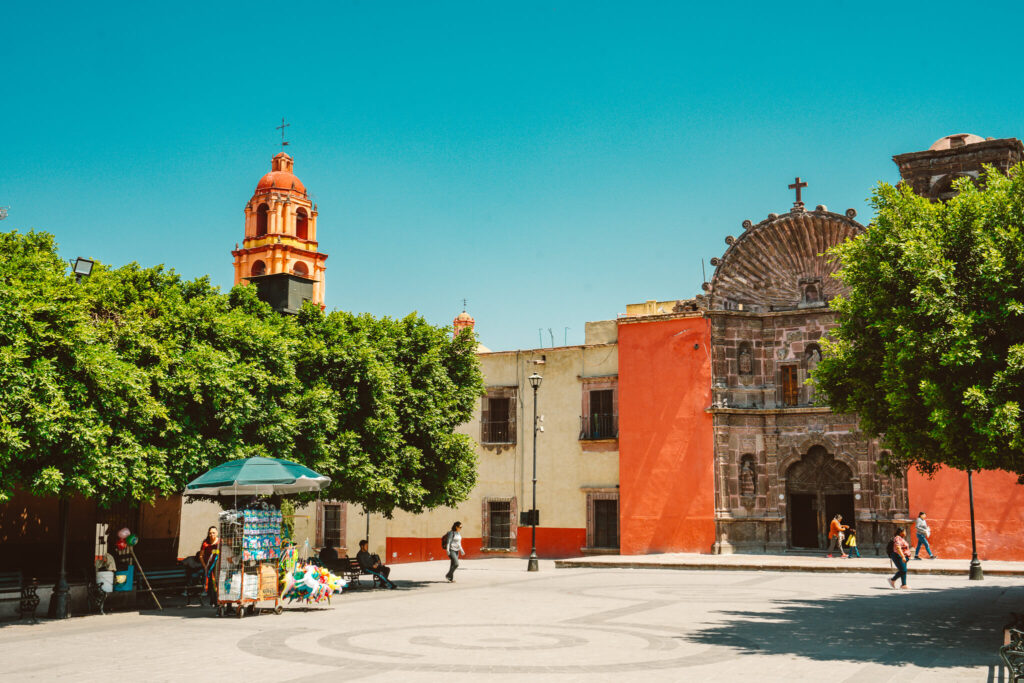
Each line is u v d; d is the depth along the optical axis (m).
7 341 16.75
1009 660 10.42
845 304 17.89
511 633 15.84
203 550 21.33
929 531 32.81
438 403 26.23
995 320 14.13
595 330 40.81
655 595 22.75
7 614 18.53
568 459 39.78
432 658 13.20
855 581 26.58
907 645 14.59
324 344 24.11
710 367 37.00
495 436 41.53
